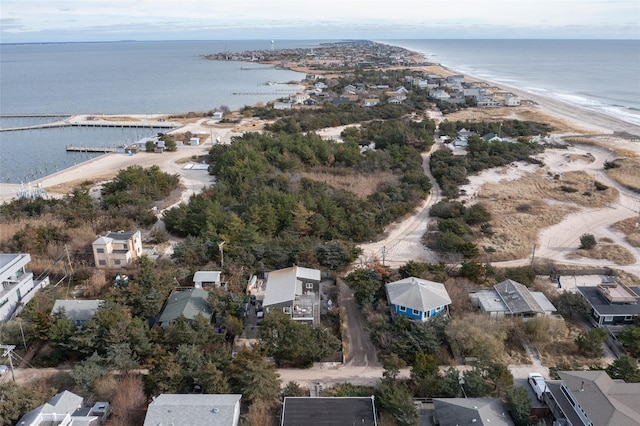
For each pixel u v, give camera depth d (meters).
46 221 76.81
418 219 85.06
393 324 51.78
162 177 97.25
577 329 54.06
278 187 91.25
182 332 47.69
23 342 48.97
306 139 121.12
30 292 56.94
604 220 85.25
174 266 64.12
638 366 46.81
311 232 74.31
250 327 52.94
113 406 40.03
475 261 64.81
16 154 140.00
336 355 49.28
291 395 42.00
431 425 39.69
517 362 48.34
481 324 50.50
